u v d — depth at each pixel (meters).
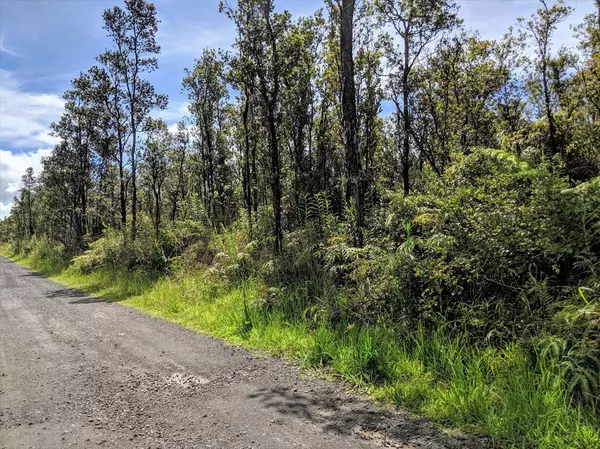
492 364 4.17
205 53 19.08
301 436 3.43
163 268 13.88
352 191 8.12
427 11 12.29
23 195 44.03
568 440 3.02
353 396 4.20
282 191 14.45
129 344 6.64
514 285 5.04
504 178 5.57
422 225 6.30
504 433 3.21
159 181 26.94
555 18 13.21
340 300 6.53
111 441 3.50
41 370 5.52
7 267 27.42
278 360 5.44
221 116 21.62
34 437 3.64
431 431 3.41
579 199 4.57
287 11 10.15
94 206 24.17
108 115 19.12
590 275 4.48
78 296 12.61
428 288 5.41
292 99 14.06
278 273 8.44
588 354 3.58
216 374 5.04
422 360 4.66
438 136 14.04
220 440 3.43
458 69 14.16
